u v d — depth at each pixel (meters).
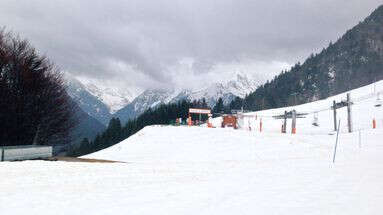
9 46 31.61
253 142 31.20
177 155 29.17
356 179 14.67
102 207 10.19
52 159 21.52
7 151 19.17
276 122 66.31
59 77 35.19
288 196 11.67
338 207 10.22
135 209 10.04
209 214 9.59
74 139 36.81
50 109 33.66
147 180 14.41
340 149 26.88
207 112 51.59
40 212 9.58
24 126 32.00
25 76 31.19
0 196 11.07
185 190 12.67
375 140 31.30
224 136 34.25
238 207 10.30
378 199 11.15
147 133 40.16
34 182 13.12
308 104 90.75
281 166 18.83
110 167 17.11
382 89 83.00
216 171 17.12
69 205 10.33
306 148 27.78
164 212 9.77
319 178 15.01
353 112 63.66
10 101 30.58
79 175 14.74
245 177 15.52
